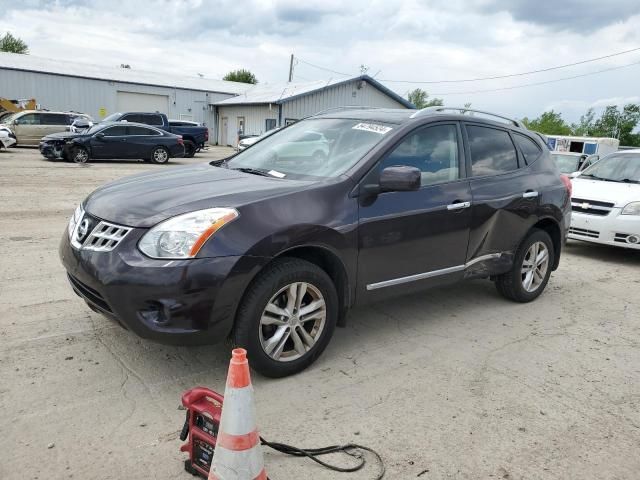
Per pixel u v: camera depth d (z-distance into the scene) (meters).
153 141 19.92
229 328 3.19
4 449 2.67
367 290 3.87
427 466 2.73
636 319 5.11
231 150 34.69
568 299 5.64
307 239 3.40
